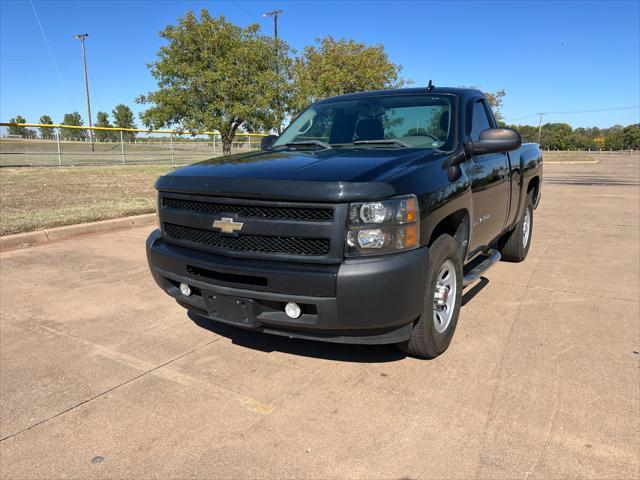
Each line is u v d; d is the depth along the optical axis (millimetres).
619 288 4887
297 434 2566
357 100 4473
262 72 19500
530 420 2635
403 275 2713
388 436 2527
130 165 21797
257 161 3291
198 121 19125
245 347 3633
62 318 4238
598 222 8852
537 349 3506
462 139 3783
